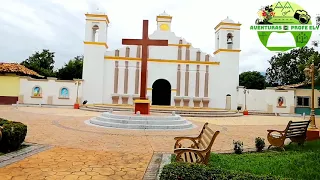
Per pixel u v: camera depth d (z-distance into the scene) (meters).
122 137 10.30
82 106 26.11
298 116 26.62
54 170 5.68
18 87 27.72
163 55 29.84
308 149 8.80
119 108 23.97
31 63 44.91
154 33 29.97
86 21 28.73
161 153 7.71
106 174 5.54
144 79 15.47
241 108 29.17
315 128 10.57
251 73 47.03
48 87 28.19
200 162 5.45
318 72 13.78
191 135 11.44
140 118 13.44
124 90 29.03
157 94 30.44
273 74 46.78
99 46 28.66
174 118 14.05
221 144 9.79
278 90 29.36
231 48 30.47
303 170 6.20
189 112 23.34
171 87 29.52
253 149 8.90
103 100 28.72
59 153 7.25
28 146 7.92
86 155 7.14
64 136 10.04
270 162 6.92
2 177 5.10
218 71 29.88
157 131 12.28
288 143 10.19
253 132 13.53
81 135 10.41
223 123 17.98
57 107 26.23
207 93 29.77
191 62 29.83
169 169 4.05
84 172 5.61
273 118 23.56
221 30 29.97
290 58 43.91
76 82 28.20
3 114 17.39
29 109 22.34
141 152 7.80
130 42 15.42
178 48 30.08
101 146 8.45
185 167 4.12
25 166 5.88
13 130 7.10
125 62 29.23
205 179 3.82
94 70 28.50
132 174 5.60
